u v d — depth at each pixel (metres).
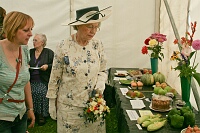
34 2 4.39
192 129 1.71
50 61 3.85
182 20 3.18
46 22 4.46
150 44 3.39
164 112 2.27
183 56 2.31
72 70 2.02
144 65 4.66
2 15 2.63
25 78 1.86
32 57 3.86
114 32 4.55
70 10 4.46
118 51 4.61
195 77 2.30
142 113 2.20
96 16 1.96
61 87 2.13
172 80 3.53
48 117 4.07
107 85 3.38
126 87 3.12
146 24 4.53
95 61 2.10
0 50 1.74
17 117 1.89
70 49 2.04
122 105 2.45
